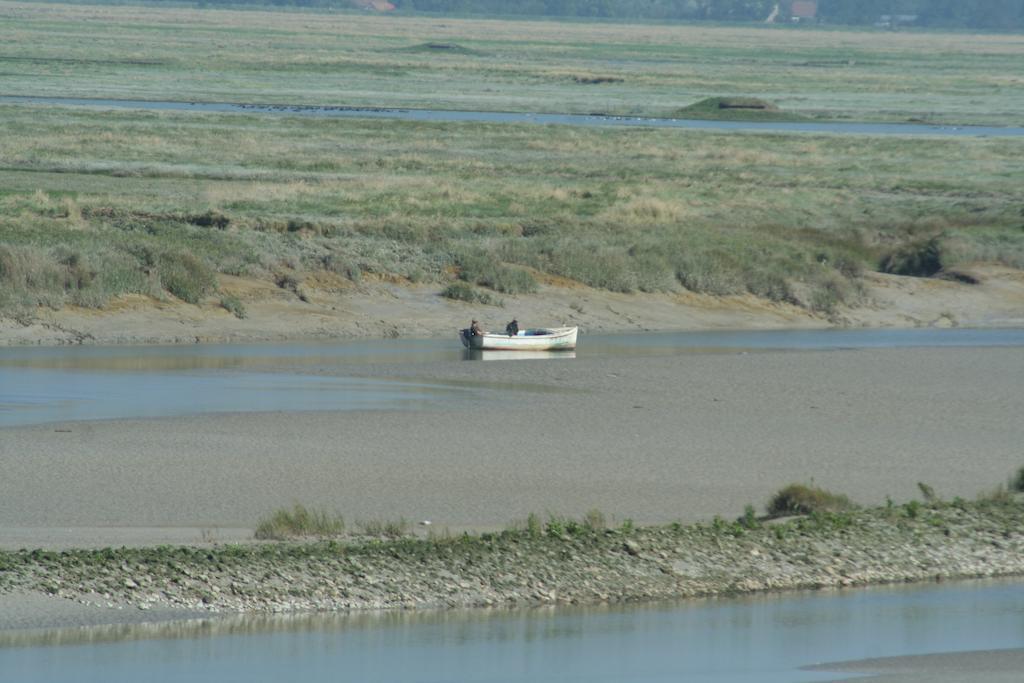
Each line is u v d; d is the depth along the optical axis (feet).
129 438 345.72
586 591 238.68
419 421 378.73
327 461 327.06
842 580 253.03
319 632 216.33
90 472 308.81
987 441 381.60
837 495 298.15
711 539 258.57
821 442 371.76
